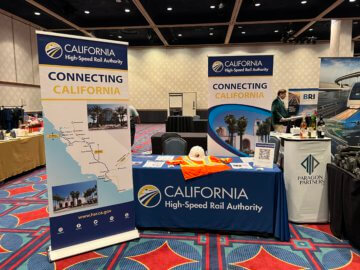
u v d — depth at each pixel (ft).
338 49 28.71
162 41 39.27
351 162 8.18
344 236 8.79
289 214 10.02
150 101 45.80
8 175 15.44
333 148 12.28
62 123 7.66
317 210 9.80
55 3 24.63
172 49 44.16
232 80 10.05
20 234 9.30
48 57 7.30
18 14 27.48
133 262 7.55
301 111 17.54
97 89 8.05
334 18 27.04
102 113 8.20
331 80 12.41
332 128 12.30
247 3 25.17
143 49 44.65
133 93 45.96
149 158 10.49
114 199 8.61
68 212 7.96
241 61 9.90
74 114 7.79
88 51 7.81
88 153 8.09
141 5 23.24
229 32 33.53
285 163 10.02
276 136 11.90
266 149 9.12
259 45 42.04
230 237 8.92
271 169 8.79
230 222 8.97
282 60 41.68
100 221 8.44
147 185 9.12
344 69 12.32
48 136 7.54
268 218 8.77
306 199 9.76
